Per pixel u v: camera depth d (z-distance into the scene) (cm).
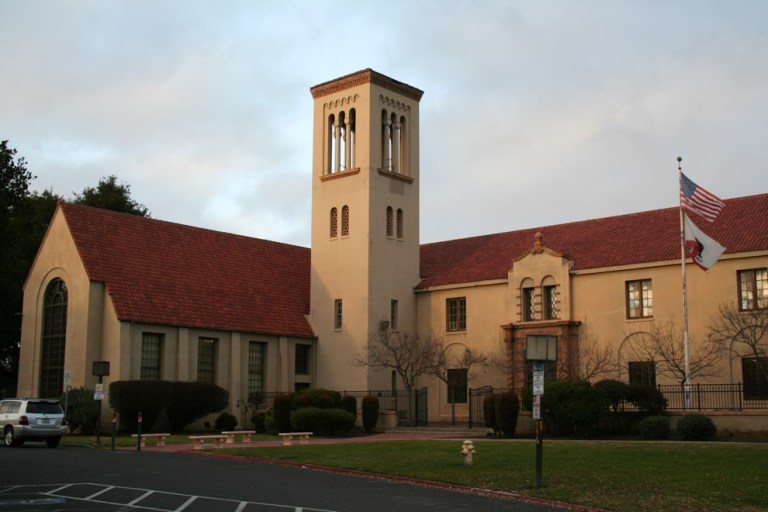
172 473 2297
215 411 4425
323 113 5203
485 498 1925
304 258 5734
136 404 4084
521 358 4472
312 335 5075
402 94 5212
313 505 1736
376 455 2711
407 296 5072
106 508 1658
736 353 3800
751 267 3850
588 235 4700
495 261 4947
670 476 2111
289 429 4184
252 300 4984
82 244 4416
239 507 1684
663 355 3781
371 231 4897
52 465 2486
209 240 5188
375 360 4791
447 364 4825
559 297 4416
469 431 4019
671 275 4091
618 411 3478
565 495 1908
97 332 4284
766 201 4209
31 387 4497
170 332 4441
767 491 1884
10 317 5441
